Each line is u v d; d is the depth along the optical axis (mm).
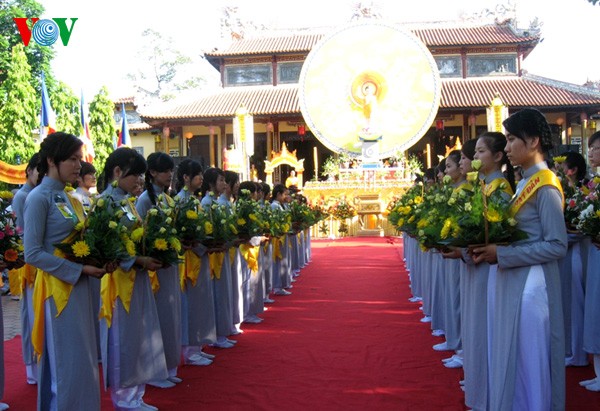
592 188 5434
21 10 33562
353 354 6367
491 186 4180
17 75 24641
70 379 3971
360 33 30797
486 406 4258
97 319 5777
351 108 30984
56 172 4113
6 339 7562
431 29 36281
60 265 3928
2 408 4891
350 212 24297
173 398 5039
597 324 5145
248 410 4723
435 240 4344
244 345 6816
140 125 38594
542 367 3611
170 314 5379
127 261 4488
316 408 4742
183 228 5582
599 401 4797
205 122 34469
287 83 36062
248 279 7879
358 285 11477
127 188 4879
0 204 4980
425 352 6414
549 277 3656
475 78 34781
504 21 35156
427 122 30594
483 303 4281
